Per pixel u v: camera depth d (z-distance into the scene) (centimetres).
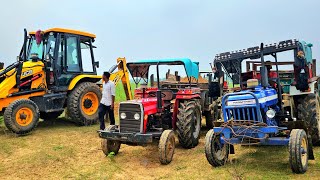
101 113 809
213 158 541
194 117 713
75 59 1001
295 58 601
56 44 943
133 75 802
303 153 496
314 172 498
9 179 528
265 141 513
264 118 542
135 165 592
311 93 643
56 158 633
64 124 1017
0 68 937
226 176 500
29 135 839
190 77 729
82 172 557
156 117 668
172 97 745
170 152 596
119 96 1650
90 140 794
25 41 980
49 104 916
